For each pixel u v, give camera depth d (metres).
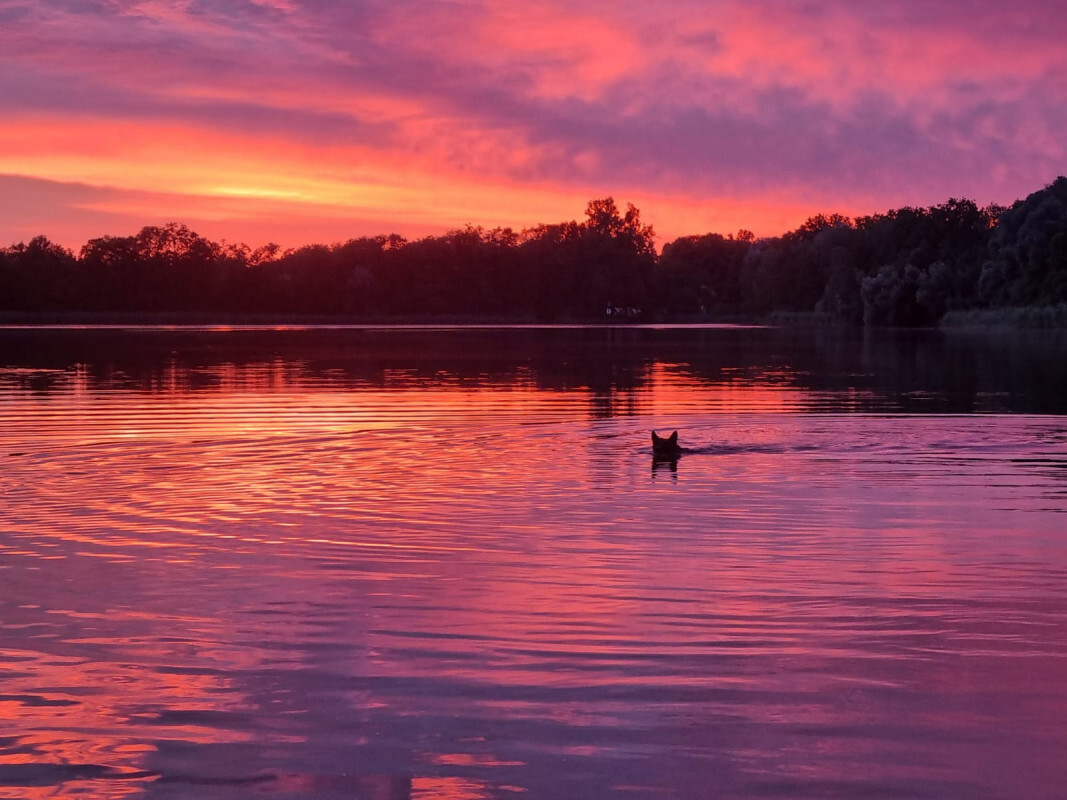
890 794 5.99
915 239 127.06
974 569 10.71
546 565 10.91
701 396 31.02
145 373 41.34
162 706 7.23
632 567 10.81
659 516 13.46
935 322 116.69
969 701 7.22
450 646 8.36
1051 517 13.34
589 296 177.38
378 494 15.05
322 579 10.36
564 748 6.58
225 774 6.28
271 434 21.86
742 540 12.09
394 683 7.61
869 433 21.78
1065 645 8.32
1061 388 33.50
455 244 175.62
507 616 9.13
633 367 46.38
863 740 6.64
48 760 6.47
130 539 12.16
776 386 34.94
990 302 109.56
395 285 169.50
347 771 6.32
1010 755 6.43
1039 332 89.50
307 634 8.67
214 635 8.66
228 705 7.24
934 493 15.05
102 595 9.82
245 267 163.50
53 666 7.97
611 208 195.62
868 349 63.91
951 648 8.27
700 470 17.19
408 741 6.68
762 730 6.79
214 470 17.25
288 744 6.66
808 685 7.52
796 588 10.00
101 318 149.00
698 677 7.68
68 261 156.12
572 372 42.72
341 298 165.00
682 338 88.25
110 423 23.83
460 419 24.66
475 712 7.10
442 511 13.80
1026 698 7.26
